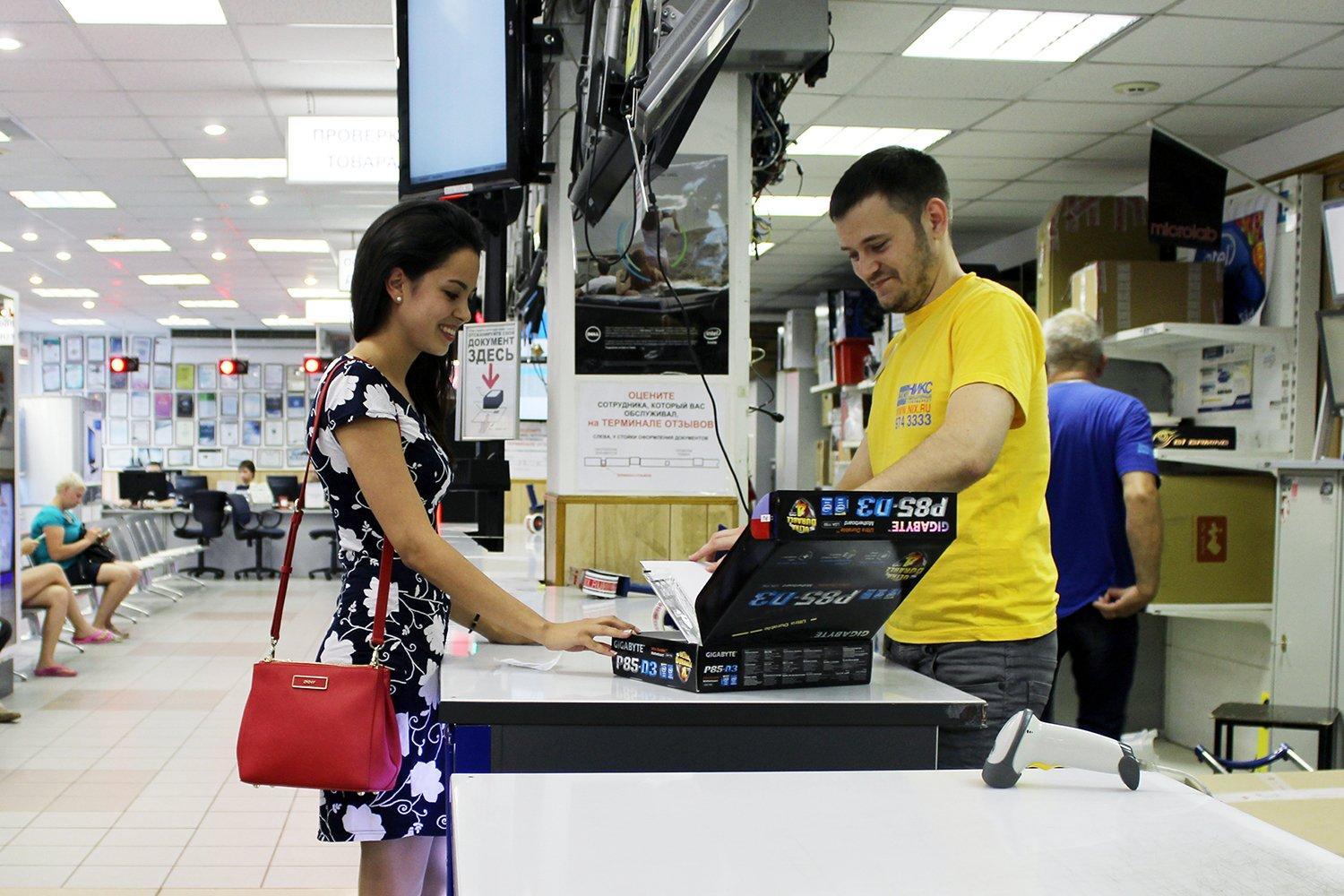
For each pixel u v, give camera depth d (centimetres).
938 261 176
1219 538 428
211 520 1165
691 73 176
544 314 582
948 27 454
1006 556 174
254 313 1652
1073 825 87
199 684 625
